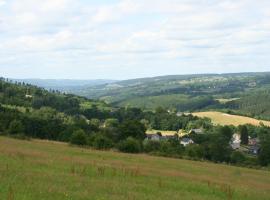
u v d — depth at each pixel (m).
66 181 26.22
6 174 25.61
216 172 55.97
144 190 26.98
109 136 115.62
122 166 43.22
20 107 194.88
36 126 122.81
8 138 84.75
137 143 92.75
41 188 21.80
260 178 55.38
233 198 29.25
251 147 159.75
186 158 92.75
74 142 92.75
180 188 31.16
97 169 35.75
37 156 42.53
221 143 117.31
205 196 28.20
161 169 47.91
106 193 23.23
